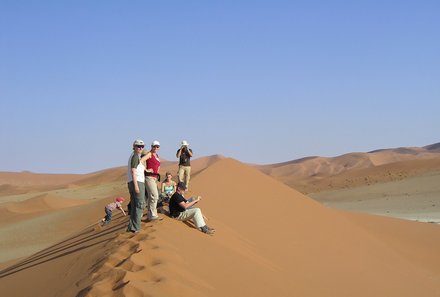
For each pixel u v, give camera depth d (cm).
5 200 8588
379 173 8294
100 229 1334
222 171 1839
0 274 1142
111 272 689
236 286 791
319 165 16225
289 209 1656
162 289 630
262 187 1788
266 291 823
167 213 1105
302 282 994
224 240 1059
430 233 2403
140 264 717
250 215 1466
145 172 1030
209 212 1348
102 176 12269
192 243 915
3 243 3225
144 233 901
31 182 15312
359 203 6006
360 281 1184
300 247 1329
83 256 890
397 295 1162
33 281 860
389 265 1477
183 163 1420
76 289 679
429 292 1278
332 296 974
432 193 5866
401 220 2653
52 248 1336
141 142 947
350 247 1512
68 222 3594
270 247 1232
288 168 16250
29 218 4500
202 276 761
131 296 596
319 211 1777
